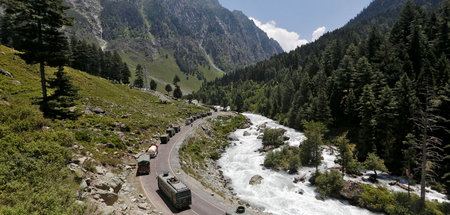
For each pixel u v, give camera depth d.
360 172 37.44
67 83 34.44
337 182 30.92
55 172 16.28
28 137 19.98
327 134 59.62
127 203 19.72
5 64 51.16
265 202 29.12
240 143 62.81
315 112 68.38
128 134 41.44
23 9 27.22
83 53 102.50
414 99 39.78
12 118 22.84
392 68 57.91
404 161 33.38
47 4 29.23
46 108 31.77
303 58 195.12
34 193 12.85
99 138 32.72
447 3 78.12
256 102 160.50
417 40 63.28
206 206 21.95
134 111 60.84
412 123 37.69
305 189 33.41
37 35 30.12
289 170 40.72
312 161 42.09
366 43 88.75
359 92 59.94
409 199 27.23
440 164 33.09
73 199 14.22
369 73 60.03
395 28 83.44
